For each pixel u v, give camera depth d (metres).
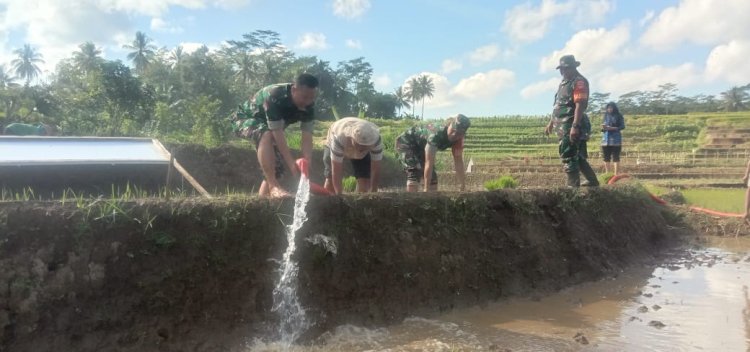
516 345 3.91
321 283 4.20
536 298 5.18
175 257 3.66
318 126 46.34
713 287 5.59
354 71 85.94
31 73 56.19
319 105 74.38
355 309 4.28
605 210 7.07
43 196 6.05
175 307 3.59
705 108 89.12
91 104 25.64
